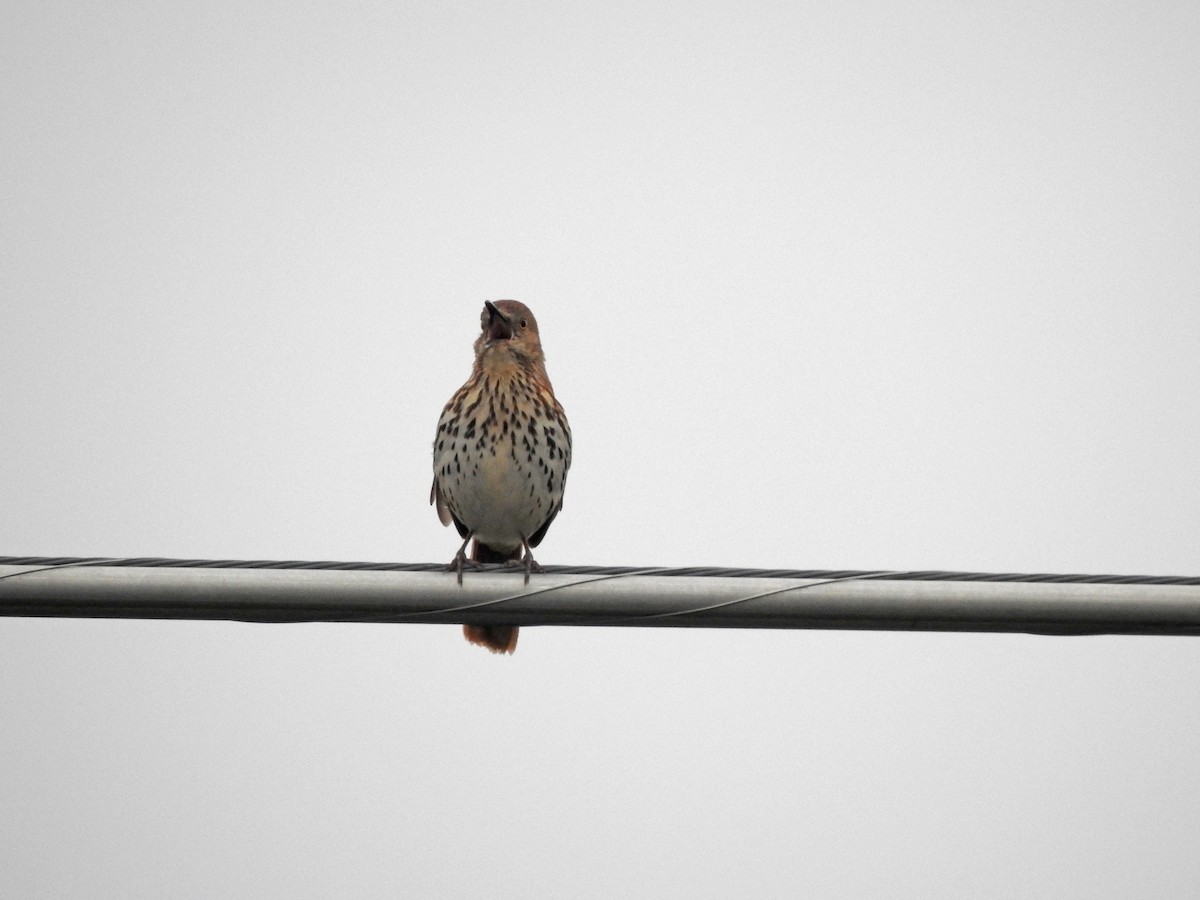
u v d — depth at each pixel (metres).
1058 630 11.77
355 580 11.79
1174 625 11.69
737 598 11.80
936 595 11.73
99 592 11.55
